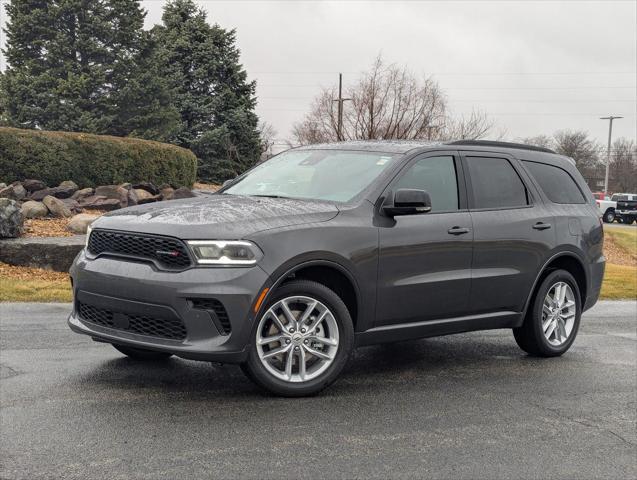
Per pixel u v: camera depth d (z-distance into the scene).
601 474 4.07
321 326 5.30
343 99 26.78
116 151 17.06
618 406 5.46
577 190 7.52
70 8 30.33
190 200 5.79
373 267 5.48
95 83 30.20
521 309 6.71
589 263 7.37
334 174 6.05
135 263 4.97
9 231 11.70
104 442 4.18
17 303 8.99
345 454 4.18
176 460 3.96
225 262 4.83
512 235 6.49
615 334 8.73
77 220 13.18
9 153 15.39
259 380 5.05
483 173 6.56
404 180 5.93
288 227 5.11
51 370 5.70
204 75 38.12
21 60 30.97
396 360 6.71
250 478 3.76
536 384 6.03
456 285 6.05
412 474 3.93
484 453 4.32
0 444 4.08
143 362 6.08
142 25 32.06
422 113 25.84
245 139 39.22
